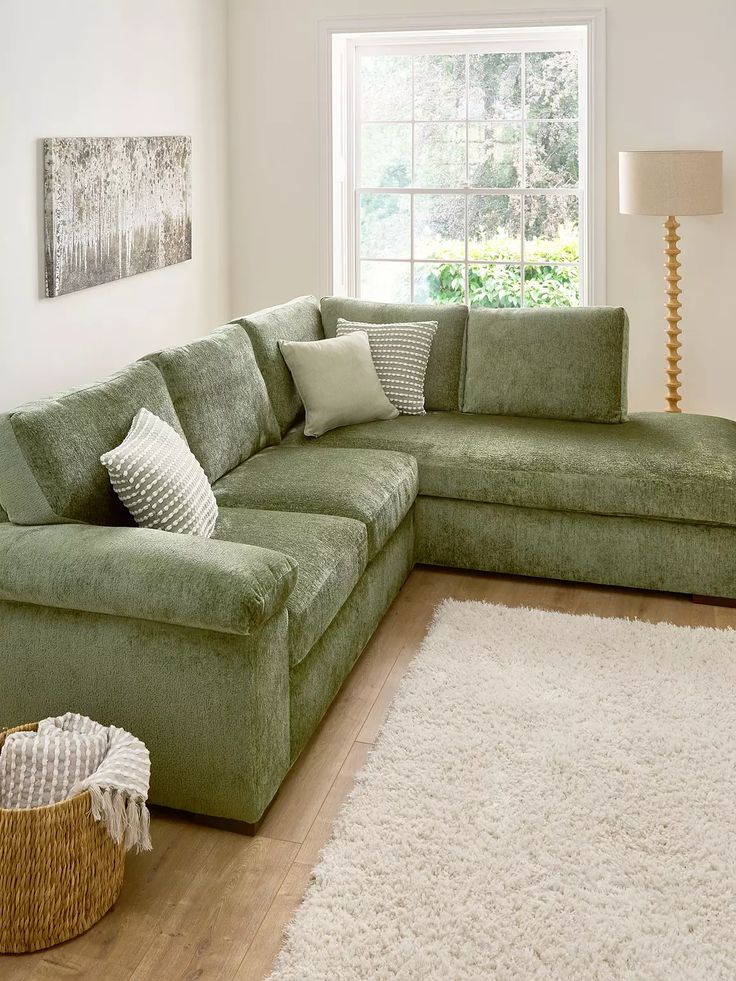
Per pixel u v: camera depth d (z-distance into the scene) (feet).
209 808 7.60
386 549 11.23
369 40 17.44
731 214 16.06
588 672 9.89
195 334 16.94
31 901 6.31
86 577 7.42
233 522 9.82
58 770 6.72
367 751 8.71
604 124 16.25
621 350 13.52
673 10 15.66
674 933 6.45
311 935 6.46
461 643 10.53
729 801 7.82
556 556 12.10
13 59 11.59
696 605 11.75
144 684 7.54
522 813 7.67
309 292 18.03
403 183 18.17
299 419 13.80
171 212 15.55
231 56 17.44
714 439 12.52
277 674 7.71
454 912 6.65
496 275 18.08
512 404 13.80
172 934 6.57
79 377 13.47
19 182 11.85
